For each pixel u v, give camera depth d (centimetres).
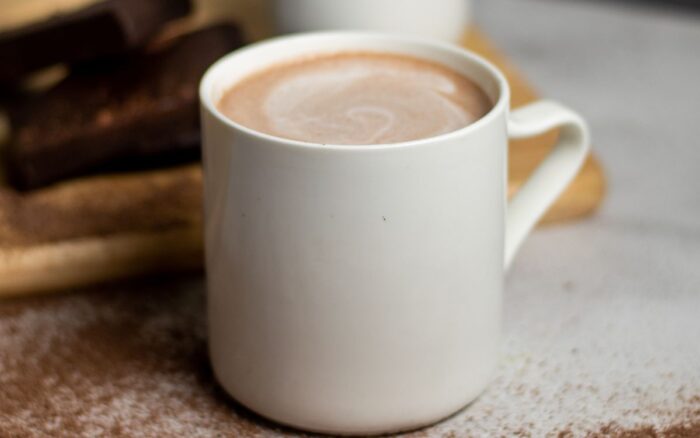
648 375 44
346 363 40
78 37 53
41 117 52
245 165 38
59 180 52
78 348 46
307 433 42
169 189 51
